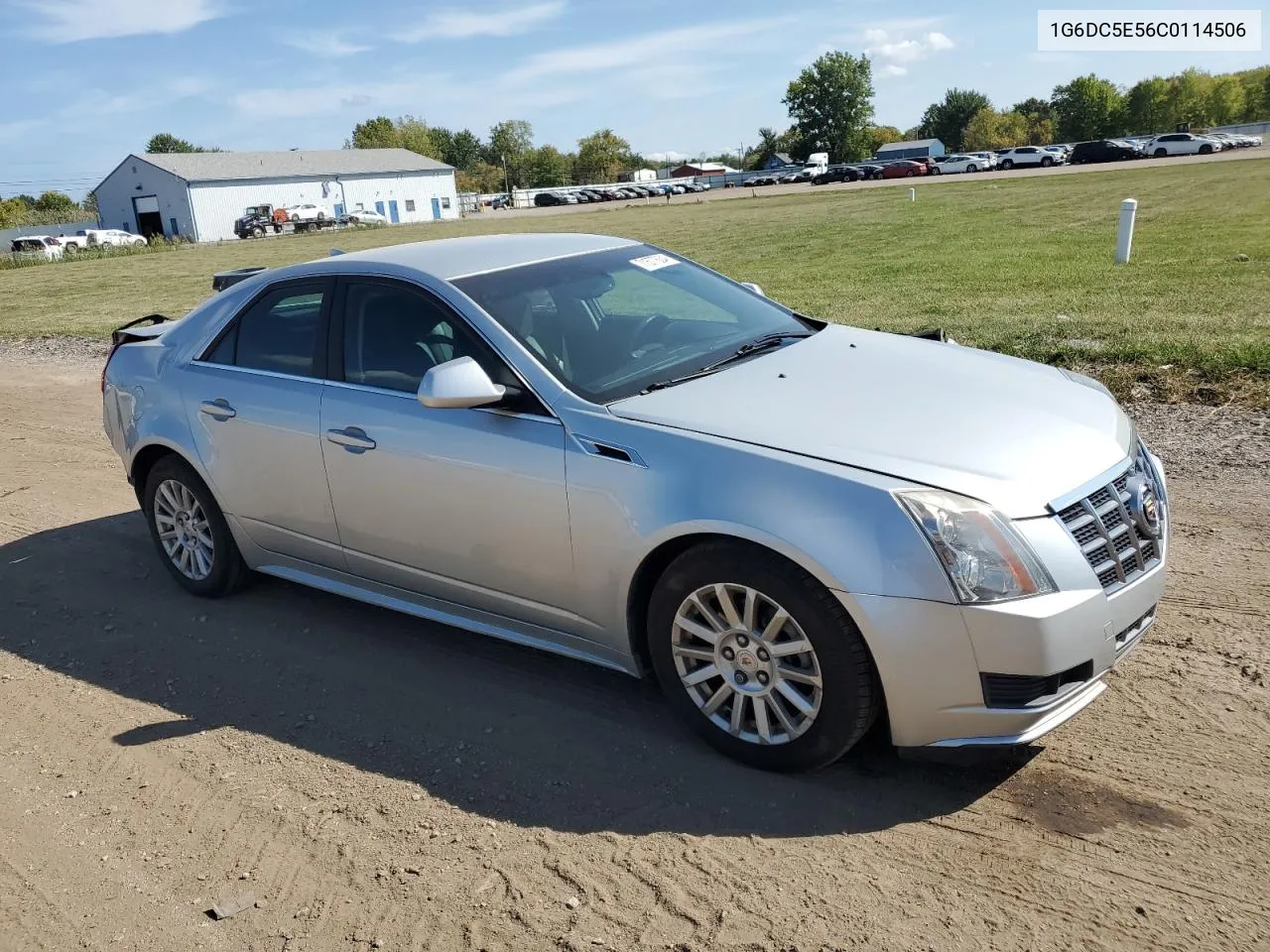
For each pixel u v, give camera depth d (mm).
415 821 3166
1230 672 3648
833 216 34656
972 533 2852
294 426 4293
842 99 124125
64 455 8086
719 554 3143
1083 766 3193
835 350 4016
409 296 4082
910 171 75125
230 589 5008
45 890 2982
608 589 3455
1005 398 3502
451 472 3764
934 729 2963
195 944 2715
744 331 4230
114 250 52656
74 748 3750
